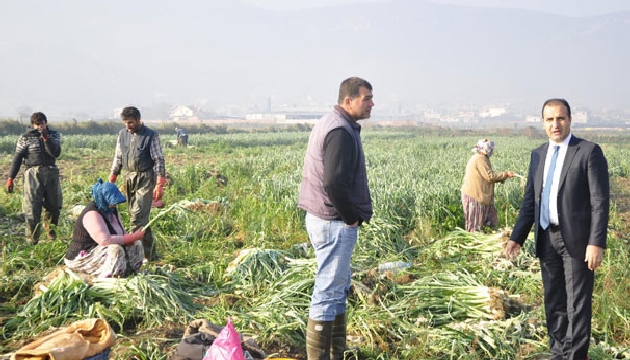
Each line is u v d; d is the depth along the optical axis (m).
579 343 4.34
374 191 11.14
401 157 25.88
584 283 4.29
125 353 4.71
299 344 5.04
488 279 6.50
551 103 4.40
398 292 6.06
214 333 4.62
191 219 9.64
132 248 6.41
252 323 5.32
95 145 35.69
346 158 4.18
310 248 7.80
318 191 4.39
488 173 8.69
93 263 6.16
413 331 5.15
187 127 67.56
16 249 7.85
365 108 4.32
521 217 4.73
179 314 5.60
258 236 8.83
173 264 7.55
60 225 9.45
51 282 5.98
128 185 7.54
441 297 5.80
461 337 4.98
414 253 8.34
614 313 5.41
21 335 5.16
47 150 8.54
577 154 4.30
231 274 6.67
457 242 8.23
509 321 5.16
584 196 4.29
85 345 3.92
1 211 10.69
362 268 7.21
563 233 4.31
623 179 19.98
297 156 24.50
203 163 23.84
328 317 4.43
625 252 7.43
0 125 43.91
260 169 19.62
